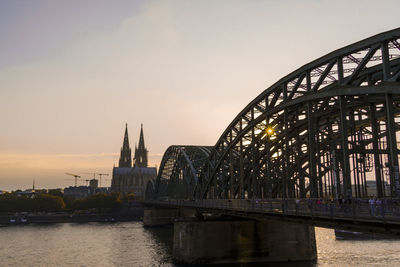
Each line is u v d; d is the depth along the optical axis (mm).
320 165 41812
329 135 43781
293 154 52344
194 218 61312
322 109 41469
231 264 54844
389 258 59125
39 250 80000
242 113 59719
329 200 30750
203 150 98250
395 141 29188
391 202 23625
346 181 32750
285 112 45594
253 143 55281
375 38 31688
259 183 59719
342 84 35000
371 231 24703
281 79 46688
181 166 108438
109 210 198250
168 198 128625
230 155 65125
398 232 22469
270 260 55906
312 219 31891
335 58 36719
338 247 70438
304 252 56938
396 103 37188
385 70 30438
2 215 179875
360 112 41531
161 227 134875
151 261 62688
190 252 55688
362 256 60875
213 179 79250
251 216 44875
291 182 50000
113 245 85812
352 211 25438
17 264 64625
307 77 41250
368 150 37875
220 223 56219
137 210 189750
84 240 96625
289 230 57250
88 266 61344
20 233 117000
